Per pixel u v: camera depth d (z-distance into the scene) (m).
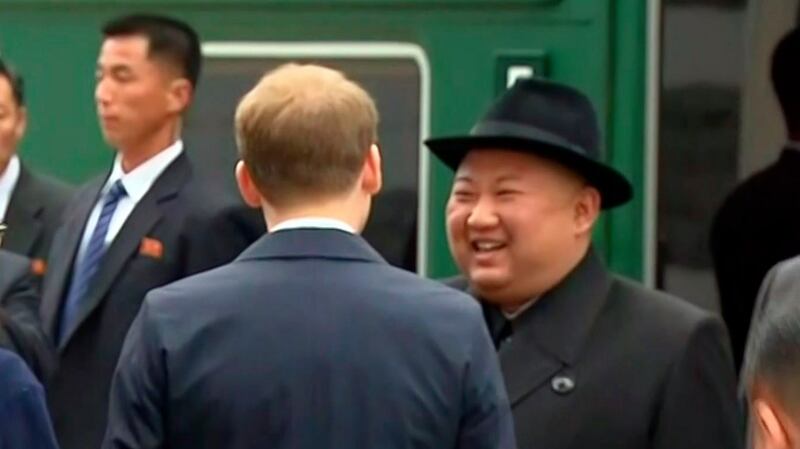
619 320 6.80
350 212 5.77
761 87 9.05
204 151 9.57
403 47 9.31
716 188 9.12
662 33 9.12
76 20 9.64
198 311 5.61
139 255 9.16
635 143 9.15
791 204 9.03
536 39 9.20
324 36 9.40
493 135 6.76
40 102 9.69
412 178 9.34
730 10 9.08
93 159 9.70
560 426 6.67
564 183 6.80
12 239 9.66
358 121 5.72
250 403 5.51
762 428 3.91
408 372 5.55
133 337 5.68
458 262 6.95
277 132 5.66
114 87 9.28
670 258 9.16
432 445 5.55
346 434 5.50
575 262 6.88
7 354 5.98
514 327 6.86
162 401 5.59
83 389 9.09
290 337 5.55
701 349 6.71
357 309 5.59
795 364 3.88
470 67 9.25
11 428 5.89
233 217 9.20
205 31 9.51
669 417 6.63
